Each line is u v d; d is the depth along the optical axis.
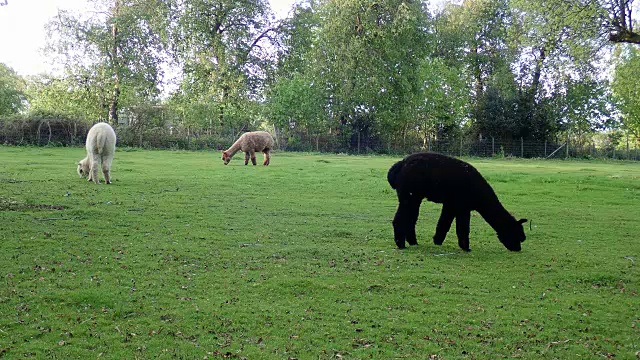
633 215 14.04
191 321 5.74
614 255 9.46
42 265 7.46
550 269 8.36
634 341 5.66
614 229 12.00
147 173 20.36
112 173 19.86
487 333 5.73
